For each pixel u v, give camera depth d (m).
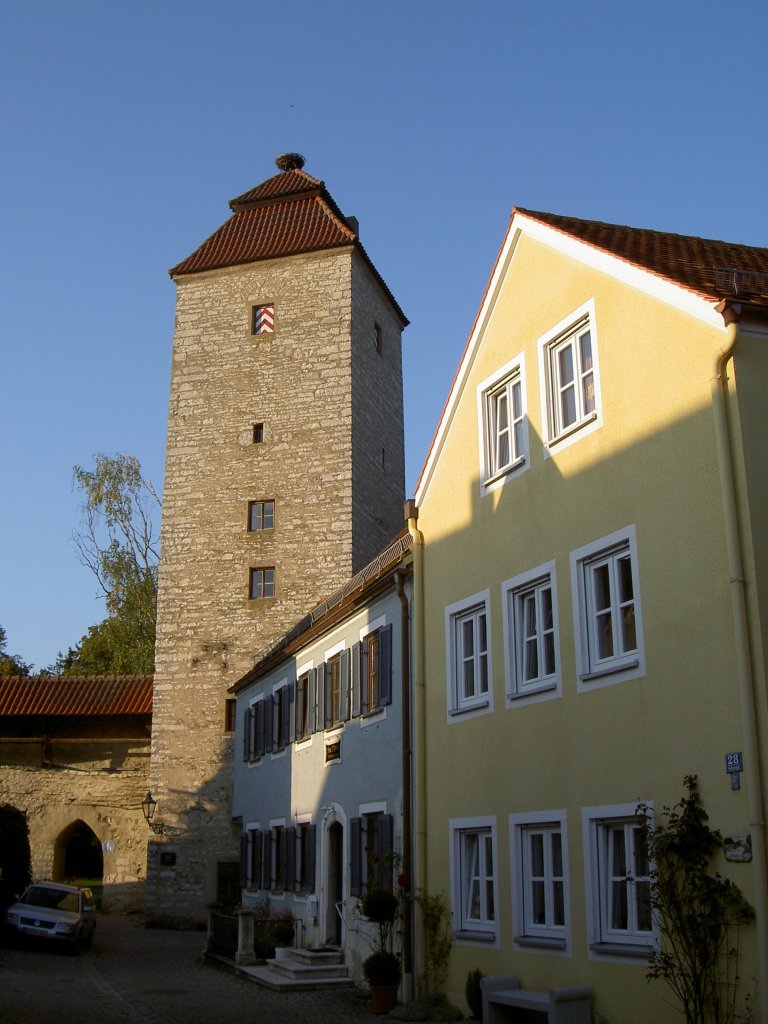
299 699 23.91
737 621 10.14
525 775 13.52
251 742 28.81
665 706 11.09
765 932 9.38
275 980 18.23
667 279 11.76
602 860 11.96
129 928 32.84
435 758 16.05
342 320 37.91
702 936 9.99
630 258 12.68
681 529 11.20
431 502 17.11
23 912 24.16
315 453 36.78
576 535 13.07
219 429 37.91
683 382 11.47
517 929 13.29
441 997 14.79
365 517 37.25
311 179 42.84
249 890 27.45
